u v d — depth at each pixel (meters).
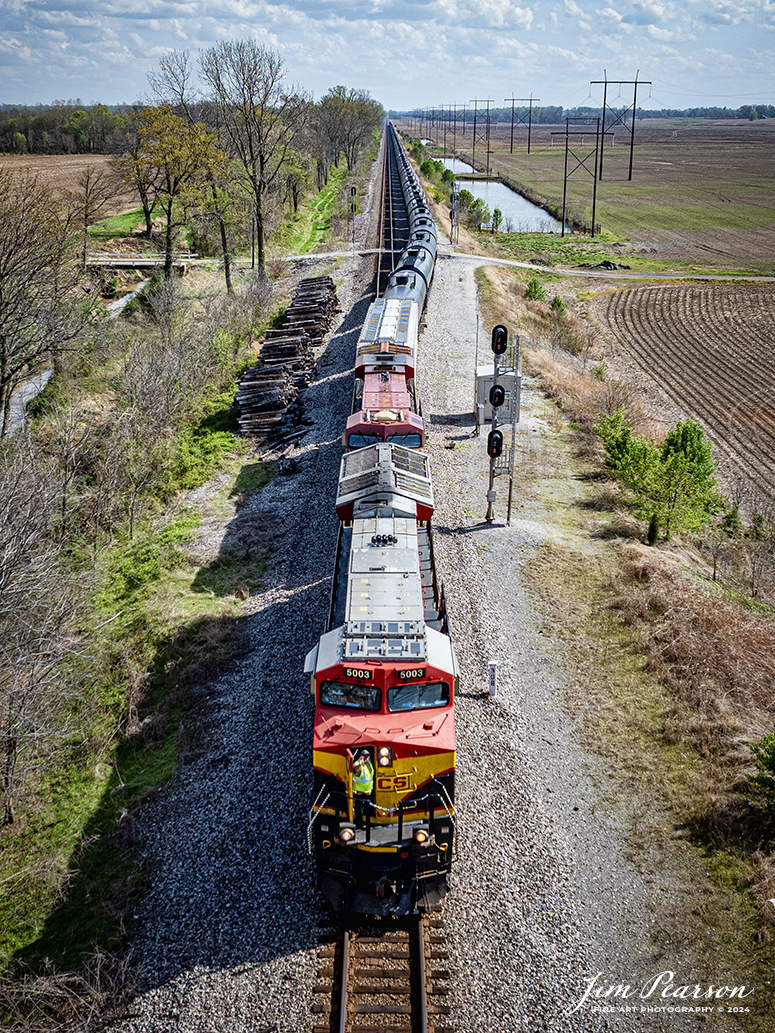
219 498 25.36
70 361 33.91
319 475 25.50
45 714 14.79
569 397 33.00
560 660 16.97
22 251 28.84
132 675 16.83
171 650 17.59
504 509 23.70
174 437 28.45
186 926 11.27
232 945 10.88
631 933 11.03
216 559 21.42
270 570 20.78
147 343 33.91
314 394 32.50
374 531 14.38
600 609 18.77
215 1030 9.79
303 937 10.87
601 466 27.12
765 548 24.86
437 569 19.77
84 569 21.11
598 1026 9.79
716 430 36.34
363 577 13.16
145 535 23.17
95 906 11.95
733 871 11.95
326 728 11.34
